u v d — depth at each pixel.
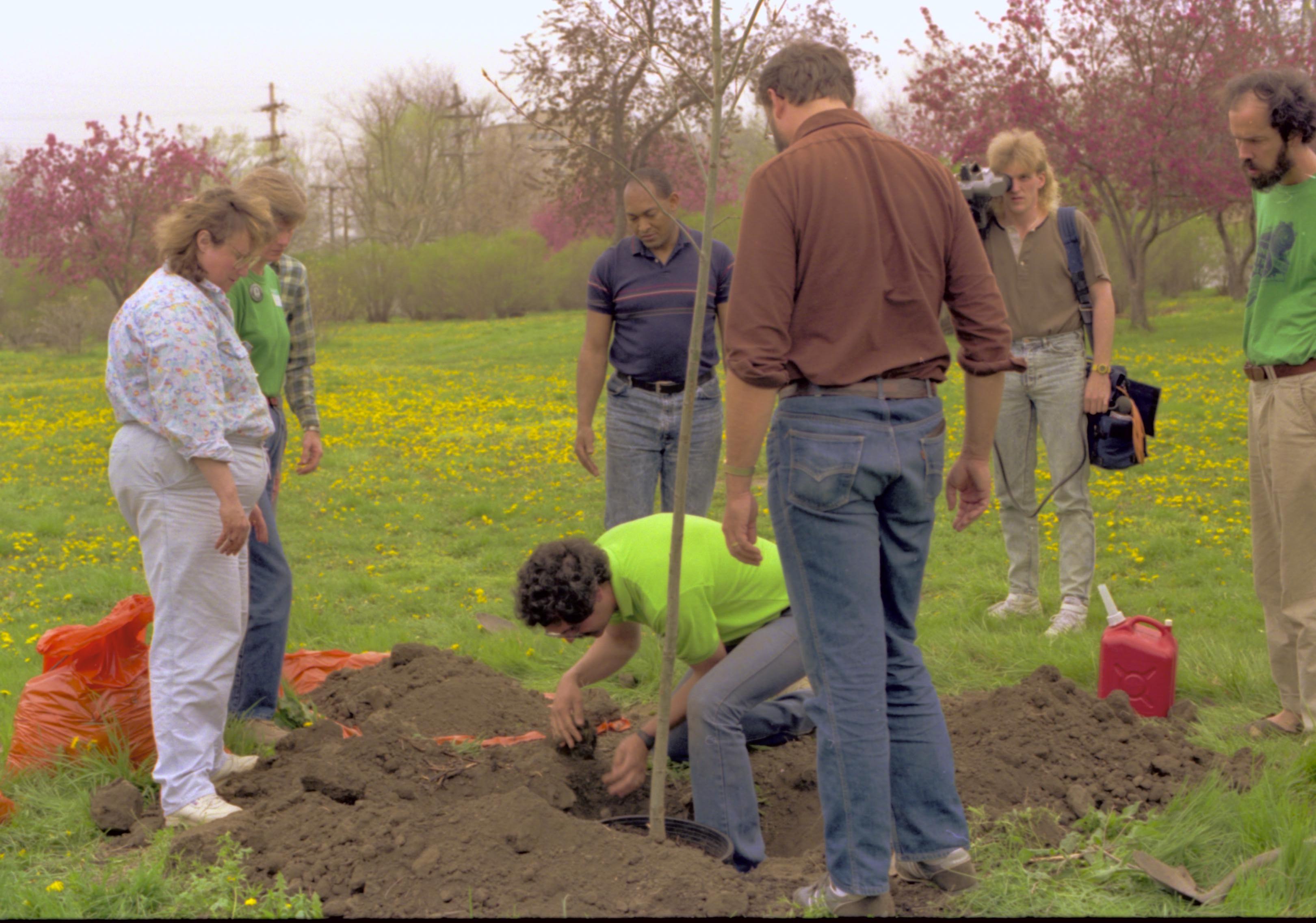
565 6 25.08
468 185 61.06
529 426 16.47
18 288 38.50
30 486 12.21
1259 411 3.79
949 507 2.69
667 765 3.42
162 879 2.77
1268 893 2.62
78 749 3.62
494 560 8.87
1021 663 4.79
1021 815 3.05
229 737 3.83
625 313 4.72
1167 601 6.43
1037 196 5.34
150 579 3.25
